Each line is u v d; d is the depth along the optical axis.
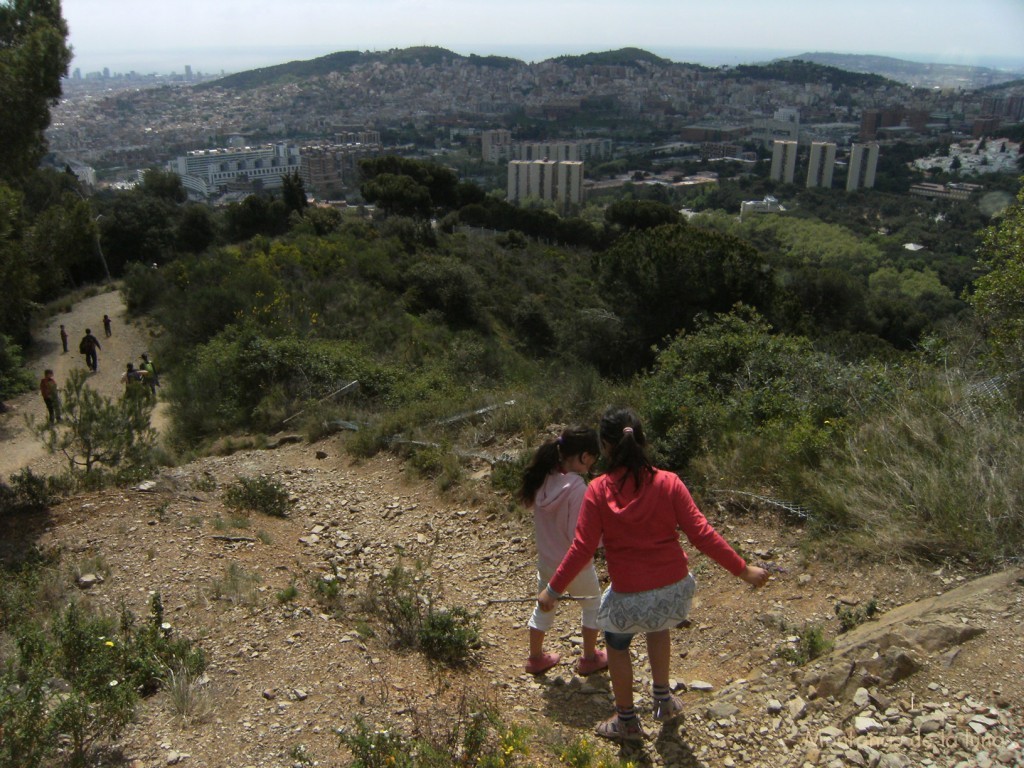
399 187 42.06
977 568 3.67
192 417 11.05
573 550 2.74
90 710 2.72
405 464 7.36
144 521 5.26
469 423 8.08
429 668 3.48
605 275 16.89
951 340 7.60
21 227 9.75
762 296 15.66
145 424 6.80
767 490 5.04
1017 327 6.68
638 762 2.72
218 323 17.17
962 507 3.96
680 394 6.55
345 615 4.02
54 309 23.33
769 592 3.99
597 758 2.66
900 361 7.52
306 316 16.11
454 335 19.39
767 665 3.32
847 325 24.03
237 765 2.62
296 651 3.52
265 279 18.30
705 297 15.39
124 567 4.43
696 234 16.20
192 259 24.83
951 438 4.78
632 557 2.71
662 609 2.68
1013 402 5.27
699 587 4.21
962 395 5.47
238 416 10.68
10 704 2.46
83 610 3.74
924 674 2.83
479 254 33.03
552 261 35.31
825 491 4.60
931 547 3.88
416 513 6.11
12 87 9.41
